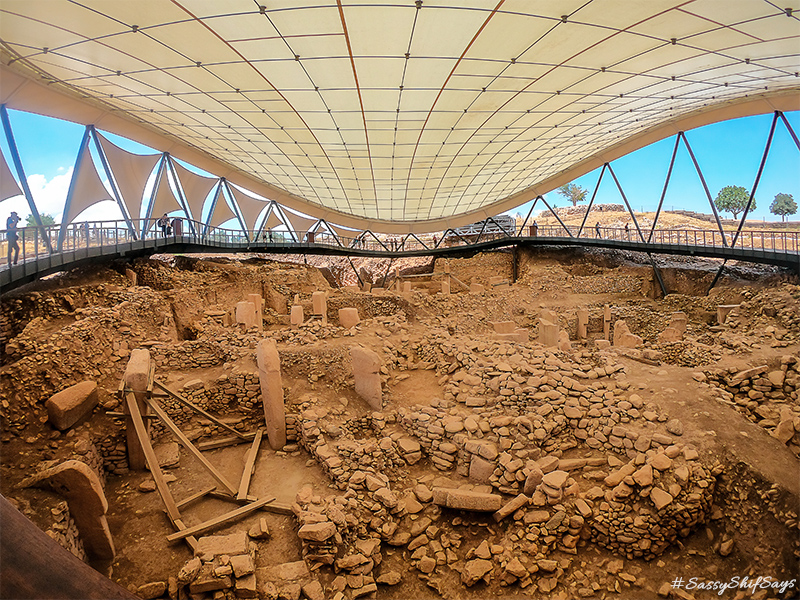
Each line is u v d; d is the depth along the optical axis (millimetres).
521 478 9781
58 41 17125
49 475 8406
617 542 8766
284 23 15891
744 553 8570
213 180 40906
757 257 29969
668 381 12133
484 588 8383
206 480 11828
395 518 9789
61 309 17047
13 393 11656
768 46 18109
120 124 29141
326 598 8070
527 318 29969
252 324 20312
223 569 8039
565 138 35406
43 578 1712
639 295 37094
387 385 14539
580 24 16172
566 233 48531
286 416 13273
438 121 28062
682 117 36031
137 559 9148
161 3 14320
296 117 27094
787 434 10000
